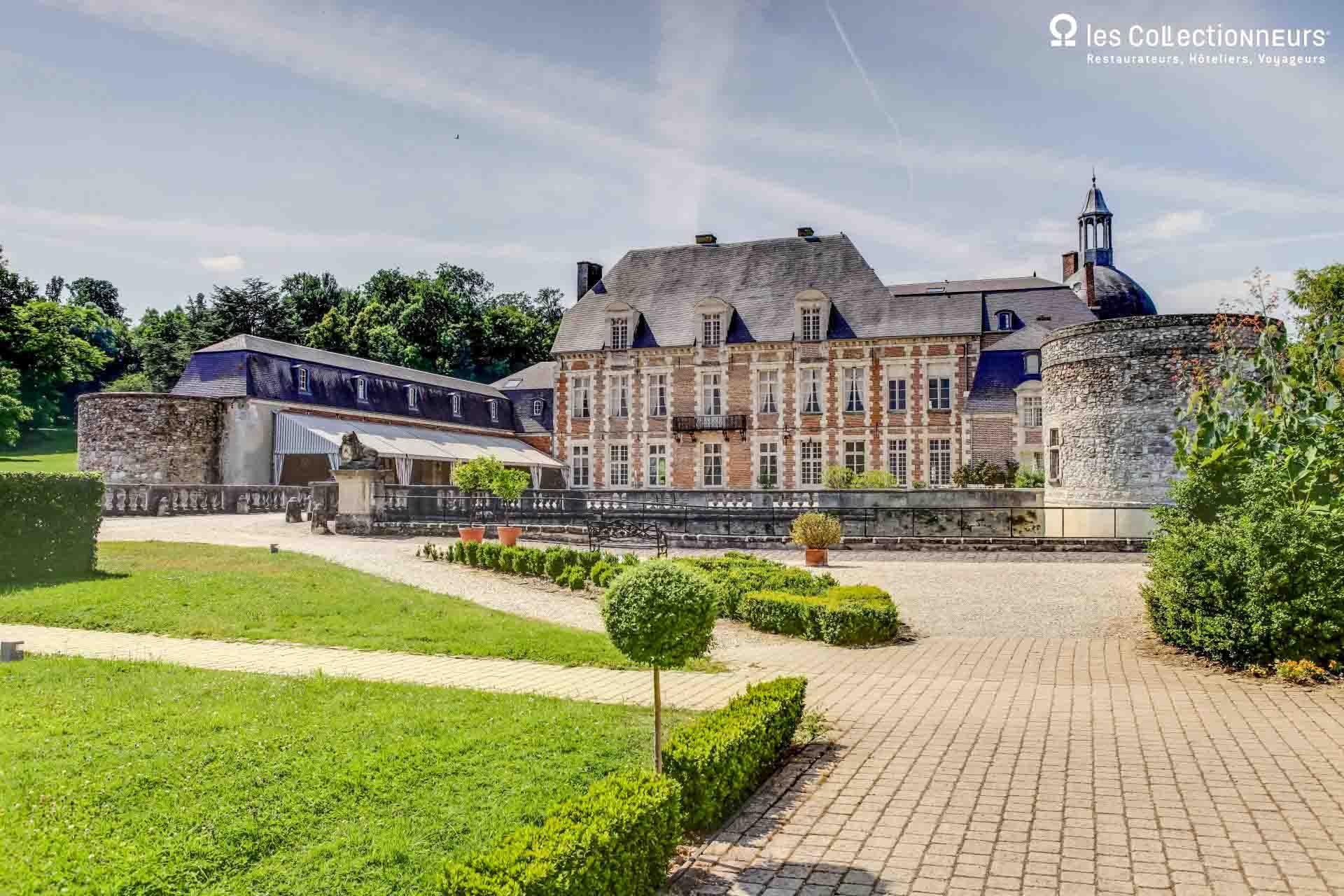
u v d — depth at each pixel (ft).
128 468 140.15
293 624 47.62
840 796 26.05
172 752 25.39
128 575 60.80
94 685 33.37
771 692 29.96
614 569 60.59
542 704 32.68
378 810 22.29
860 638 48.65
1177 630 44.83
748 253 179.83
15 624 47.26
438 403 177.99
